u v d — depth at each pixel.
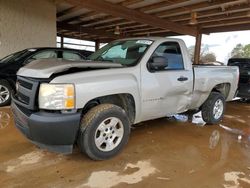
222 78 5.00
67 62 3.22
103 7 9.02
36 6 8.73
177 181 2.78
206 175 2.95
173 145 3.85
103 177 2.78
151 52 3.74
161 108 3.91
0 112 5.33
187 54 4.31
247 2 8.47
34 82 2.86
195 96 4.52
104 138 3.17
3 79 5.84
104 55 4.30
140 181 2.74
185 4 9.16
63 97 2.78
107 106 3.17
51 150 2.94
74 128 2.85
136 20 10.20
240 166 3.23
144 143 3.88
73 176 2.78
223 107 5.22
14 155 3.24
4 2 7.86
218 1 8.40
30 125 2.80
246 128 5.00
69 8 11.48
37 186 2.56
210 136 4.38
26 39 8.56
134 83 3.41
